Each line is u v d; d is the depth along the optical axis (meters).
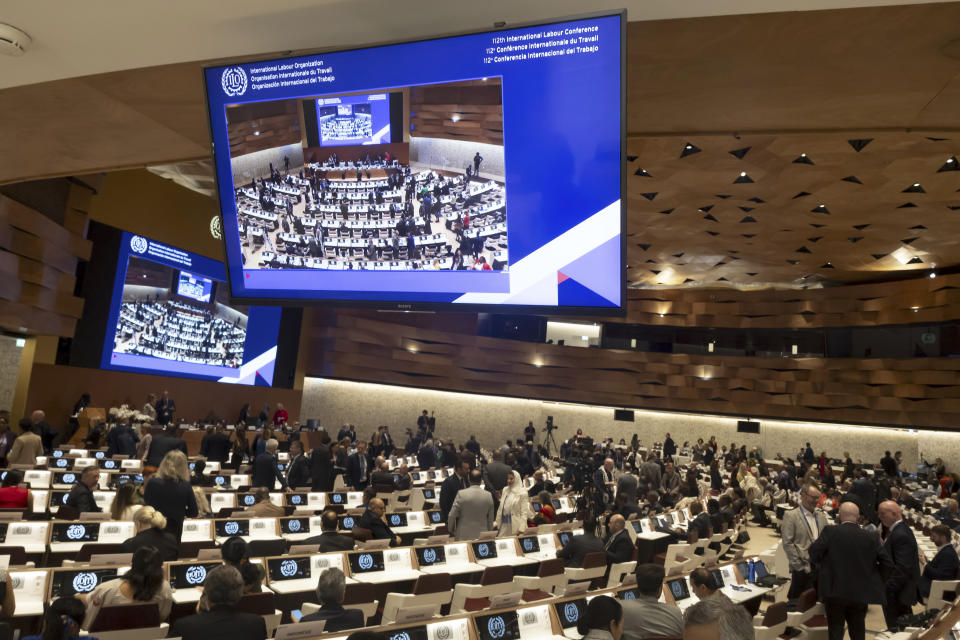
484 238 5.12
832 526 6.35
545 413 35.25
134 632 4.09
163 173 22.27
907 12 6.42
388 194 5.30
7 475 7.71
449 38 4.96
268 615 4.74
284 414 23.98
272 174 5.54
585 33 4.66
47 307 17.20
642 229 25.84
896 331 31.98
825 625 6.73
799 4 4.52
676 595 6.06
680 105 8.62
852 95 8.15
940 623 4.68
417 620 3.97
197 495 8.15
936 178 18.64
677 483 18.70
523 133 4.91
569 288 4.93
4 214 15.55
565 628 4.41
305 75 5.33
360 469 14.52
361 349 30.44
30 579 4.68
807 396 32.81
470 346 33.09
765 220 23.75
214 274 24.17
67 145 9.46
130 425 16.98
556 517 11.56
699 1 4.55
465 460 10.09
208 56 5.62
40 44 5.41
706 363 34.84
